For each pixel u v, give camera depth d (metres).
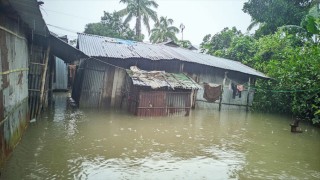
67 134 9.83
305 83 16.67
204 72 18.44
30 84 11.11
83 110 14.60
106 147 8.70
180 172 7.07
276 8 26.52
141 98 13.94
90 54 13.52
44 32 9.69
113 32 27.67
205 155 8.64
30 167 6.56
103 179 6.30
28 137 8.98
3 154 6.12
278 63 21.03
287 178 7.15
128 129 11.37
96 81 14.98
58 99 19.14
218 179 6.80
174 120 14.12
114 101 15.62
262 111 21.08
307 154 9.50
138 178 6.49
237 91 20.45
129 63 15.51
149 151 8.64
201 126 13.23
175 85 14.42
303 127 15.03
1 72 5.79
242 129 13.31
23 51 8.80
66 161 7.19
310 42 20.44
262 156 8.97
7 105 6.41
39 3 5.91
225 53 28.75
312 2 24.91
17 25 7.61
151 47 18.56
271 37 24.53
